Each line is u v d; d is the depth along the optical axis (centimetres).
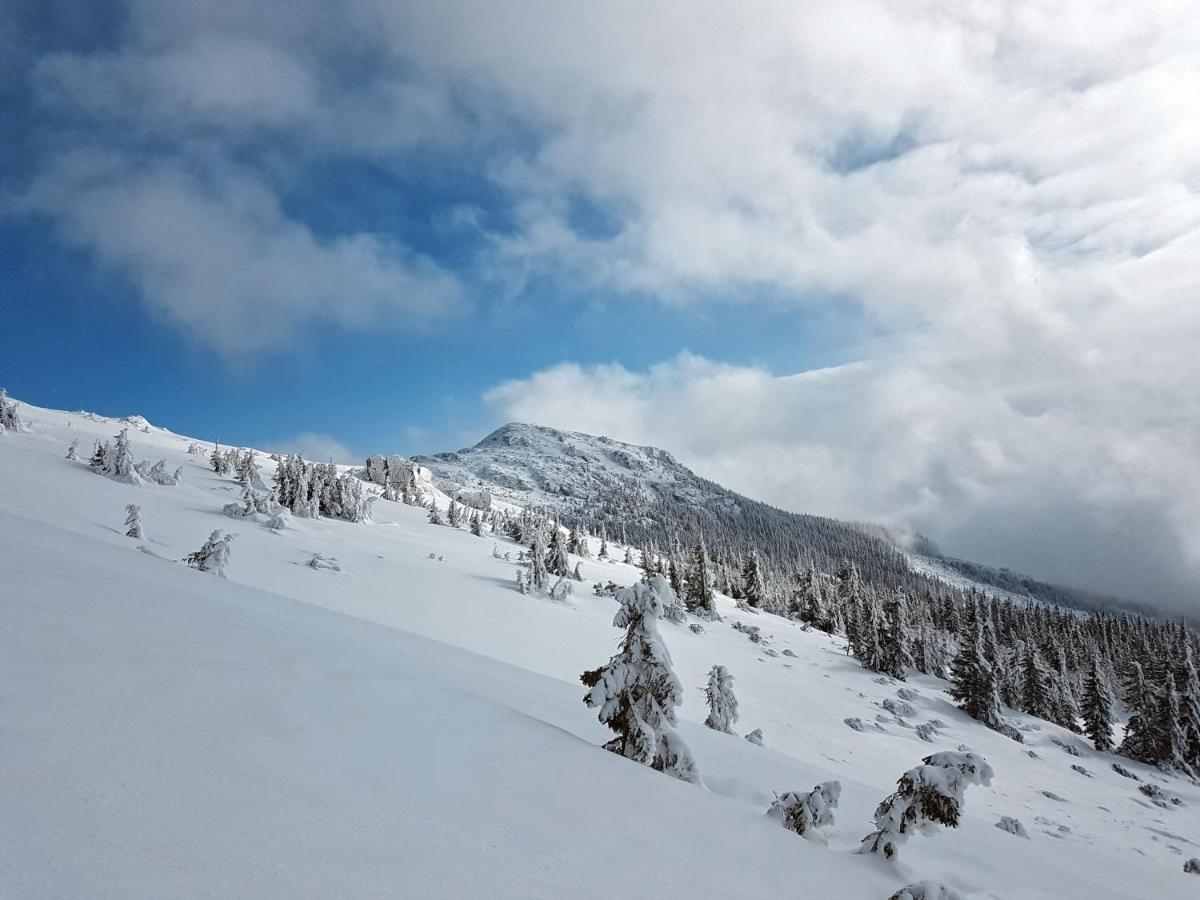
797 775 1202
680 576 10212
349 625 1393
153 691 455
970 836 1180
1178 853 3562
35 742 338
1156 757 6044
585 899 342
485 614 4659
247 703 483
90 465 6212
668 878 410
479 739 568
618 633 5406
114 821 287
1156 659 7100
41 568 754
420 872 318
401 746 492
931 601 13975
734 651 6631
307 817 342
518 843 388
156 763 354
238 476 9638
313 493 8169
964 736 5469
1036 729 6488
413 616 3862
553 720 952
